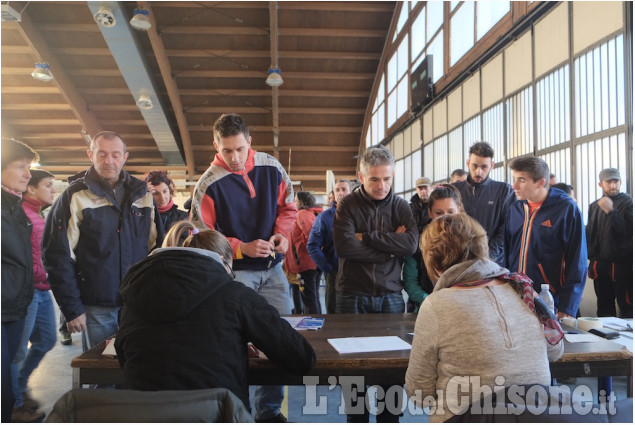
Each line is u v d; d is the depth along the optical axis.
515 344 1.08
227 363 1.13
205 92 12.00
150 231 2.24
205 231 1.40
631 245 3.19
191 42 10.61
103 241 2.01
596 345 1.46
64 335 3.69
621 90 3.53
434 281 1.27
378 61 11.68
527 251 2.15
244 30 10.31
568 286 2.01
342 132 13.77
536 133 4.82
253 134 13.73
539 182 2.06
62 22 9.86
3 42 10.22
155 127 12.19
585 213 4.00
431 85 8.05
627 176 3.45
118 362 1.34
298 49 11.21
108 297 2.01
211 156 14.25
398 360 1.34
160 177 3.12
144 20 8.44
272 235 2.09
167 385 1.07
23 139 13.17
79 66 11.05
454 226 1.20
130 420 0.80
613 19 3.61
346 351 1.39
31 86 11.59
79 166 14.13
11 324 1.73
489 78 5.94
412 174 9.54
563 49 4.31
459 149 6.98
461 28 6.84
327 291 3.43
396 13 10.20
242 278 1.94
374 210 2.08
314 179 15.20
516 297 1.15
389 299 2.05
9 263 1.68
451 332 1.09
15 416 2.25
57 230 1.92
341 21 10.55
